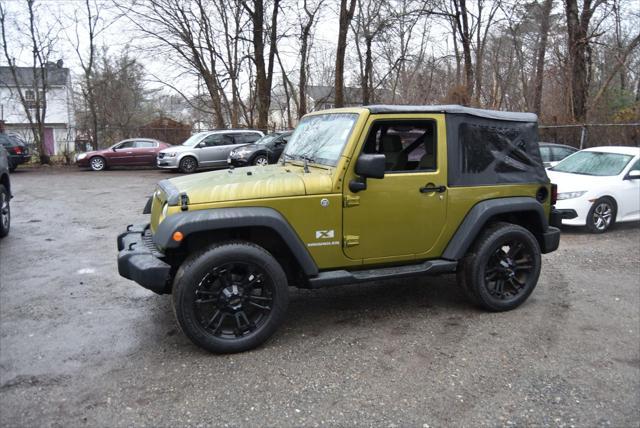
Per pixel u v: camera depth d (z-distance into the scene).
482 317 4.66
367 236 4.23
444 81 25.53
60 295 5.30
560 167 9.52
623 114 17.48
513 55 23.86
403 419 3.06
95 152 21.39
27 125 25.81
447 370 3.66
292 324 4.50
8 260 6.75
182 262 4.05
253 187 3.89
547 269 6.27
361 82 26.22
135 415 3.09
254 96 26.08
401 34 25.17
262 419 3.05
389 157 4.39
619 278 5.90
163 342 4.11
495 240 4.58
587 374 3.63
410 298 5.17
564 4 19.14
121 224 9.31
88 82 24.84
